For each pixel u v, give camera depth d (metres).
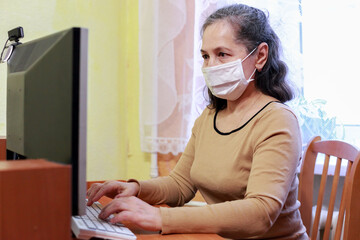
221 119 1.37
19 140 1.02
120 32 2.49
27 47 1.05
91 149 2.43
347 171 1.37
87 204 1.20
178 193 1.42
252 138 1.21
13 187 0.62
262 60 1.31
